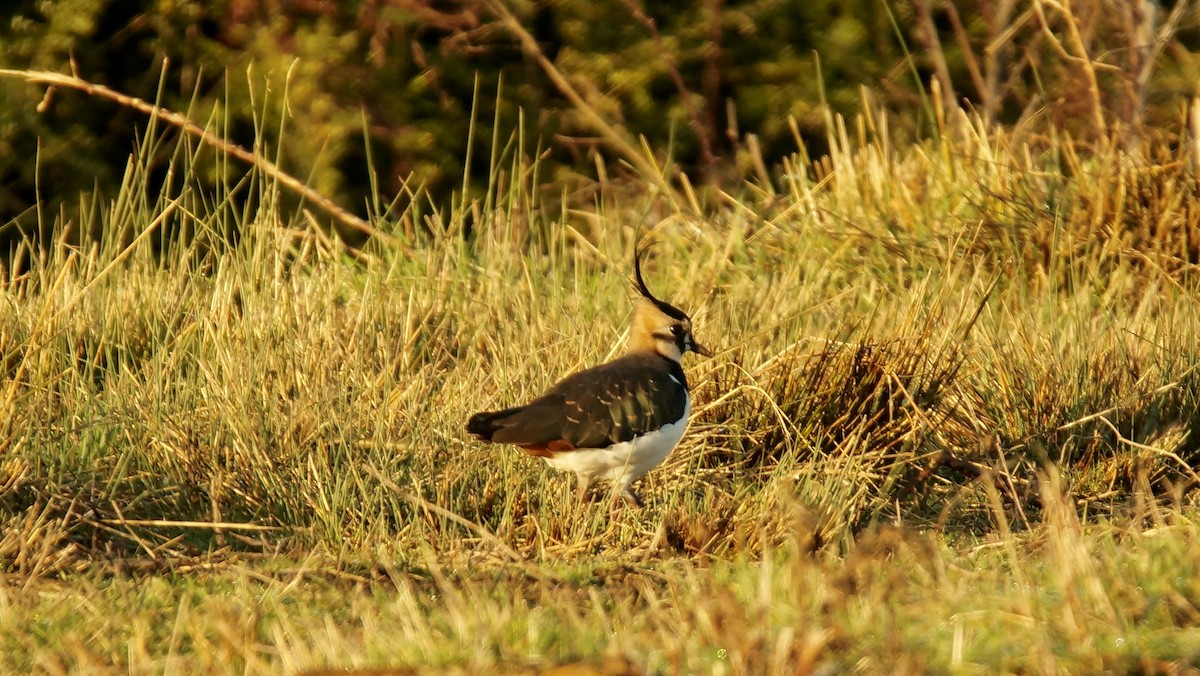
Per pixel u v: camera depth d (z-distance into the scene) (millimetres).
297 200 22672
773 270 14445
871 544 7789
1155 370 11656
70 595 8031
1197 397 11461
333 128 22500
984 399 11633
